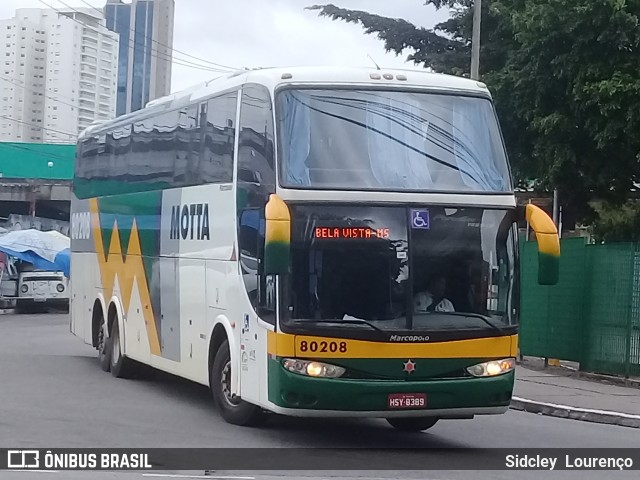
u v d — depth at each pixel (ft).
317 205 34.24
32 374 56.54
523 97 69.46
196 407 45.01
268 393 34.81
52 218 164.96
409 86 36.96
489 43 79.82
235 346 38.58
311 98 35.73
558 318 63.46
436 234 34.99
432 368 34.30
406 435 39.83
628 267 57.67
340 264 34.14
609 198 74.90
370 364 33.83
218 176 41.19
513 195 36.42
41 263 120.67
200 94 44.14
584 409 47.34
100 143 60.44
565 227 85.46
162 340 48.19
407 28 92.63
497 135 37.24
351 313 33.99
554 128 66.39
